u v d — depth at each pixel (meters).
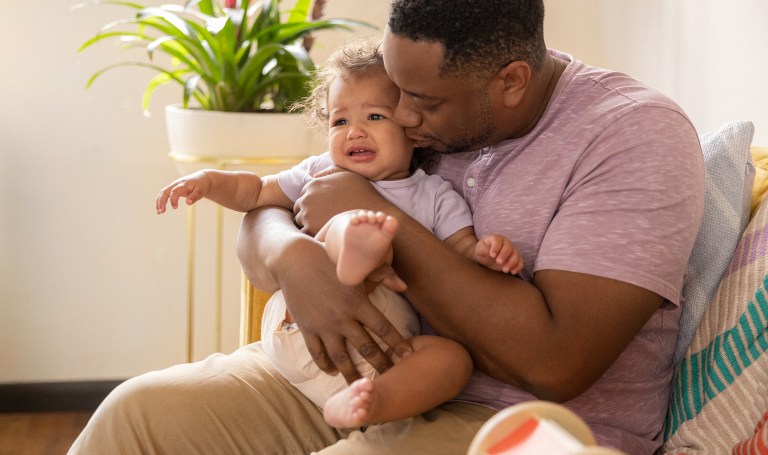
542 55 1.21
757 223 1.35
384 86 1.35
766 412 1.12
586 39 2.33
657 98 1.21
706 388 1.26
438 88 1.16
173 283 2.77
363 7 2.70
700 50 1.83
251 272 1.32
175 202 1.39
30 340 2.73
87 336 2.76
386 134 1.34
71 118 2.62
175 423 1.27
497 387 1.24
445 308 1.15
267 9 2.24
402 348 1.16
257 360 1.39
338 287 1.16
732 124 1.43
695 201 1.16
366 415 1.03
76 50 2.59
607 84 1.25
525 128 1.26
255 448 1.31
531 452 0.72
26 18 2.56
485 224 1.26
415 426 1.18
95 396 2.78
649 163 1.14
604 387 1.24
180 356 2.81
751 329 1.22
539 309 1.12
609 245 1.12
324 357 1.20
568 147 1.21
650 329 1.27
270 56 2.19
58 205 2.67
